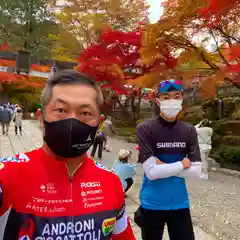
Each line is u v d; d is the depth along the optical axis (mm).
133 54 10820
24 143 13852
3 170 1146
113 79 11539
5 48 36312
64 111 1212
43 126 1230
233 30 9672
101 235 1191
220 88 16734
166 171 2461
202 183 7652
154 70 9945
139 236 4145
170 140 2566
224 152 12656
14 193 1132
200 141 8406
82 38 24859
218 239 4199
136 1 23219
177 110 2549
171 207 2527
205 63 10570
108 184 1279
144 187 2660
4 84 37906
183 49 10477
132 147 16125
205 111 16203
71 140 1152
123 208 1378
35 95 37594
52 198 1150
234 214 5230
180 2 9008
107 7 22969
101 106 1293
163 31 9523
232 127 13844
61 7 25297
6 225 1127
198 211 5379
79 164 1237
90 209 1185
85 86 1240
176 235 2535
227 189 7012
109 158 11992
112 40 10555
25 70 24750
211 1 7707
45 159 1201
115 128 22844
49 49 39250
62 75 1254
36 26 45219
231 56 8125
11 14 44281
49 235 1111
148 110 26547
